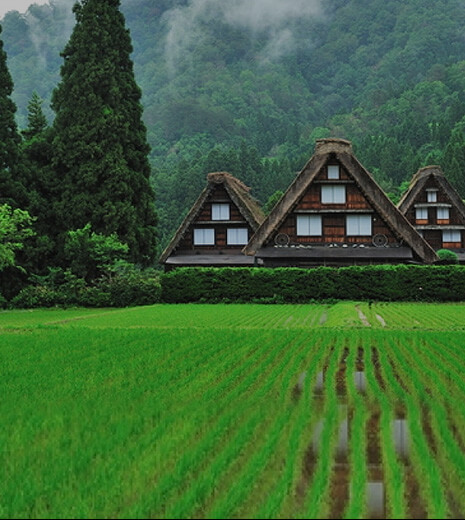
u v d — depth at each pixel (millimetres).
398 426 10211
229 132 168875
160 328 23375
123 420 10117
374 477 7957
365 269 36938
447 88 159500
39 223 44031
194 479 7660
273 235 43438
